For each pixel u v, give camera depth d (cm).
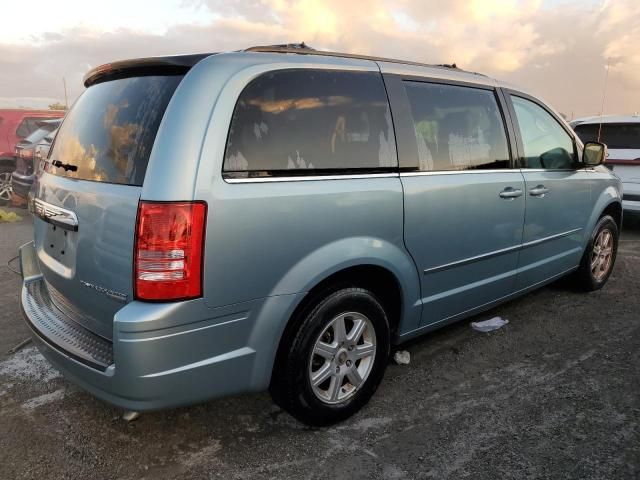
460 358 368
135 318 211
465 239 336
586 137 825
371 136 284
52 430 280
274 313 245
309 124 259
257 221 233
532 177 390
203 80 230
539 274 421
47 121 1038
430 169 314
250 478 245
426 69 330
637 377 340
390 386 329
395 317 315
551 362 362
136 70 266
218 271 224
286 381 261
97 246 237
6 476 244
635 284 538
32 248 341
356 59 294
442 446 269
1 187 1116
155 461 257
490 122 364
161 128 223
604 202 484
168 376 220
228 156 229
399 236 293
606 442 271
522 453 263
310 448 268
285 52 267
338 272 271
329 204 258
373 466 254
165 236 213
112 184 235
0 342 388
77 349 243
